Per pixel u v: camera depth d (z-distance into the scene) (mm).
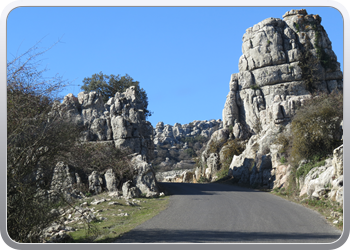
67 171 10695
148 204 19750
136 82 61781
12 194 8508
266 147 35094
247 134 55719
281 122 34312
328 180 17344
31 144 8961
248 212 15508
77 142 10961
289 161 27547
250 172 35719
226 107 59094
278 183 28000
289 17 60188
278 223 12602
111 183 25141
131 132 31391
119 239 9922
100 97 33531
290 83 55594
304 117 25078
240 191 27906
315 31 57344
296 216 14117
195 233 10773
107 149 28016
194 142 143250
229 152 49469
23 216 8766
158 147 123062
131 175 26125
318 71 55625
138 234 10688
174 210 16781
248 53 59906
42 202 9305
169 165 105375
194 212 15883
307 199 18125
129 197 22859
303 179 22141
